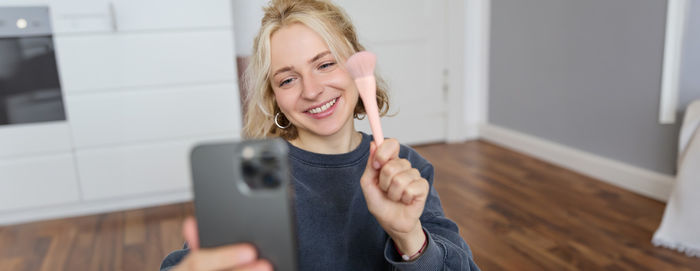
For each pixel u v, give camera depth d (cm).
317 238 65
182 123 237
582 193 247
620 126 252
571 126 283
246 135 74
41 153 226
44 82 217
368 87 47
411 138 342
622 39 243
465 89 346
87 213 243
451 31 331
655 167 238
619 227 208
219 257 33
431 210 71
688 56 216
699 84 214
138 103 230
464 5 329
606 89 257
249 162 35
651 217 216
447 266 60
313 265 65
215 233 36
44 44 213
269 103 67
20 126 220
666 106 225
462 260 62
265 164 35
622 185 252
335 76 61
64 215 240
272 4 63
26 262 199
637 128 243
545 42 291
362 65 47
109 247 209
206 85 236
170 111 234
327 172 67
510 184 263
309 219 65
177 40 227
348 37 65
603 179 263
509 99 330
